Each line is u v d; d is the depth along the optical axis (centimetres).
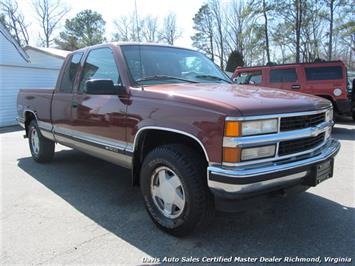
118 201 404
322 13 3005
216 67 453
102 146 376
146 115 311
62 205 392
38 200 409
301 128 284
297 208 369
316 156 294
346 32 2953
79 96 419
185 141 304
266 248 288
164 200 314
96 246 296
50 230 328
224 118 250
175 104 288
